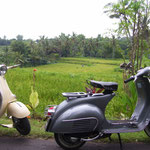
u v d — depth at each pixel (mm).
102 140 3980
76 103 3412
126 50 6582
